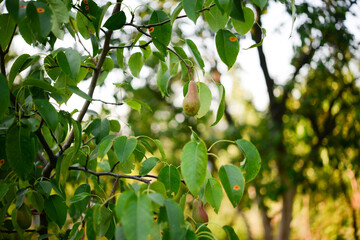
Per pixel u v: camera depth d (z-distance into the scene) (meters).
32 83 0.70
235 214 3.79
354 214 3.02
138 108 1.03
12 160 0.70
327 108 2.93
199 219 0.78
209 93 0.81
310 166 2.90
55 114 0.70
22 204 0.82
